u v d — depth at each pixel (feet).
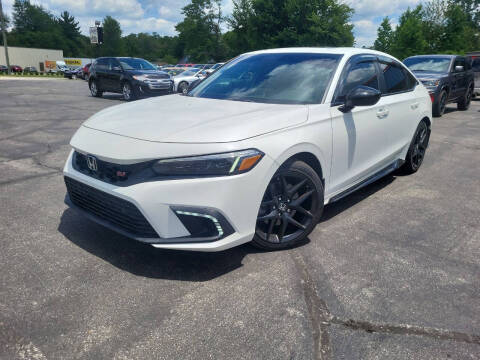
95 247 9.36
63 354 6.02
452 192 14.38
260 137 8.13
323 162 9.84
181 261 8.84
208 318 6.92
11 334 6.40
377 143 12.39
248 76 11.55
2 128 24.84
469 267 8.98
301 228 9.59
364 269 8.73
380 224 11.29
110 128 8.80
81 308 7.11
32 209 11.57
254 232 8.34
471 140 24.39
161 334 6.49
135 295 7.54
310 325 6.81
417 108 15.05
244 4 140.67
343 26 127.24
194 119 8.66
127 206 7.75
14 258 8.75
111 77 47.29
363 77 11.88
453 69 36.55
